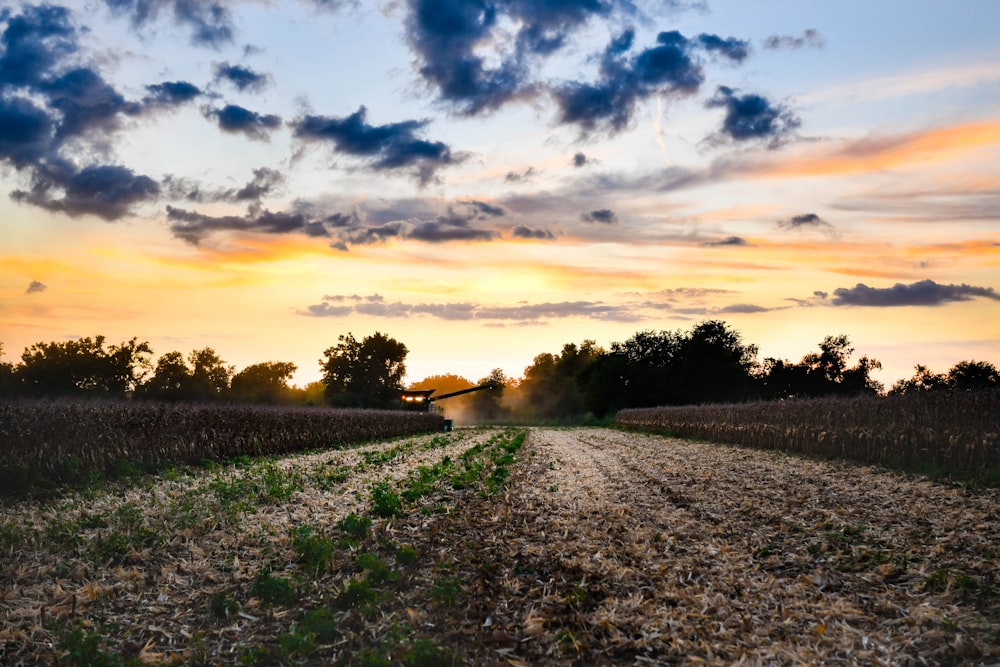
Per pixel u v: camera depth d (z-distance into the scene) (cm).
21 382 6669
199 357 8531
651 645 611
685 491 1457
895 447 1811
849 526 1020
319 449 2916
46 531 966
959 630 611
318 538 938
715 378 9688
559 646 609
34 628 643
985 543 875
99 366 6944
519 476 1789
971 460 1548
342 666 567
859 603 703
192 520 1039
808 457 2191
